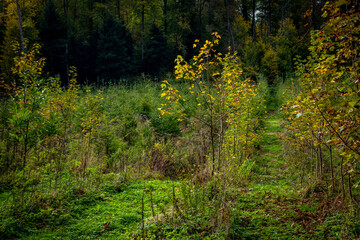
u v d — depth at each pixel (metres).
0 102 9.93
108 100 16.83
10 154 7.30
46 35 32.44
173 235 4.59
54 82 10.70
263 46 30.75
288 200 6.52
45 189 6.27
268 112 20.92
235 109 7.64
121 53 34.50
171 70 36.53
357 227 4.61
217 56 6.37
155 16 43.56
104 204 6.11
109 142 10.07
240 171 7.15
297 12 41.06
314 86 4.43
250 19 45.59
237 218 5.29
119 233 4.78
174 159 9.69
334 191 6.70
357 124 3.50
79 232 4.76
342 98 3.70
